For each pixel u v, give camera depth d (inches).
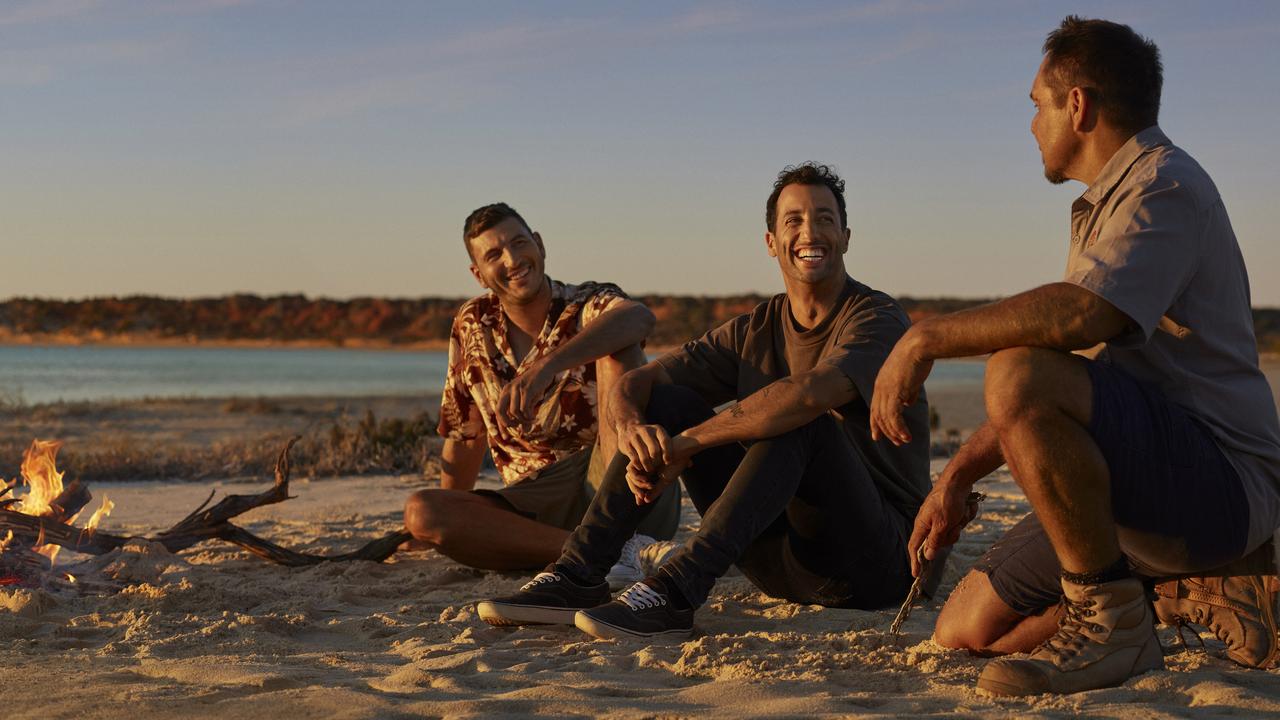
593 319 184.1
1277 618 110.1
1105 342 100.0
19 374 2625.5
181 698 99.6
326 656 123.6
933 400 1224.8
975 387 1843.0
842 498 136.6
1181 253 99.8
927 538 124.3
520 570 185.3
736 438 131.9
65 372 2795.3
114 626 141.6
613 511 138.9
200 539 188.5
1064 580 105.9
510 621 135.1
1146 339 98.6
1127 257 98.2
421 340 6948.8
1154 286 97.7
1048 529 103.6
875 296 144.7
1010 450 101.4
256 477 402.6
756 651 122.8
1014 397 99.3
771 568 151.2
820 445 134.3
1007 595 116.0
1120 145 108.7
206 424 761.6
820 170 147.7
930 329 105.7
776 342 153.7
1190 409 105.1
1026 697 101.0
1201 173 104.9
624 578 163.6
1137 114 107.9
